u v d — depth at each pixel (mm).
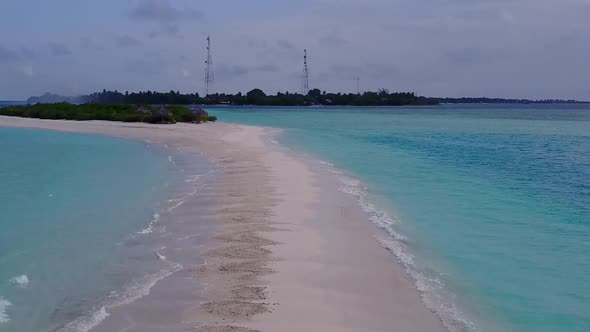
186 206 16562
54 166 26094
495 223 15195
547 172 25750
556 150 36688
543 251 12578
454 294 9867
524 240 13492
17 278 10430
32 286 10031
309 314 8750
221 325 8297
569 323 8781
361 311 8938
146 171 24203
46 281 10273
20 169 25047
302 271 10758
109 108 72375
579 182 22734
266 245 12438
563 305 9484
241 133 47844
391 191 19984
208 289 9781
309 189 19500
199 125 57375
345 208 16531
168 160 28250
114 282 10188
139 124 57125
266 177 21953
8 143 38906
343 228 14148
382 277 10570
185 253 11891
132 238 13102
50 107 73438
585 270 11289
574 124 72312
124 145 37344
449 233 14055
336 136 48031
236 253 11852
